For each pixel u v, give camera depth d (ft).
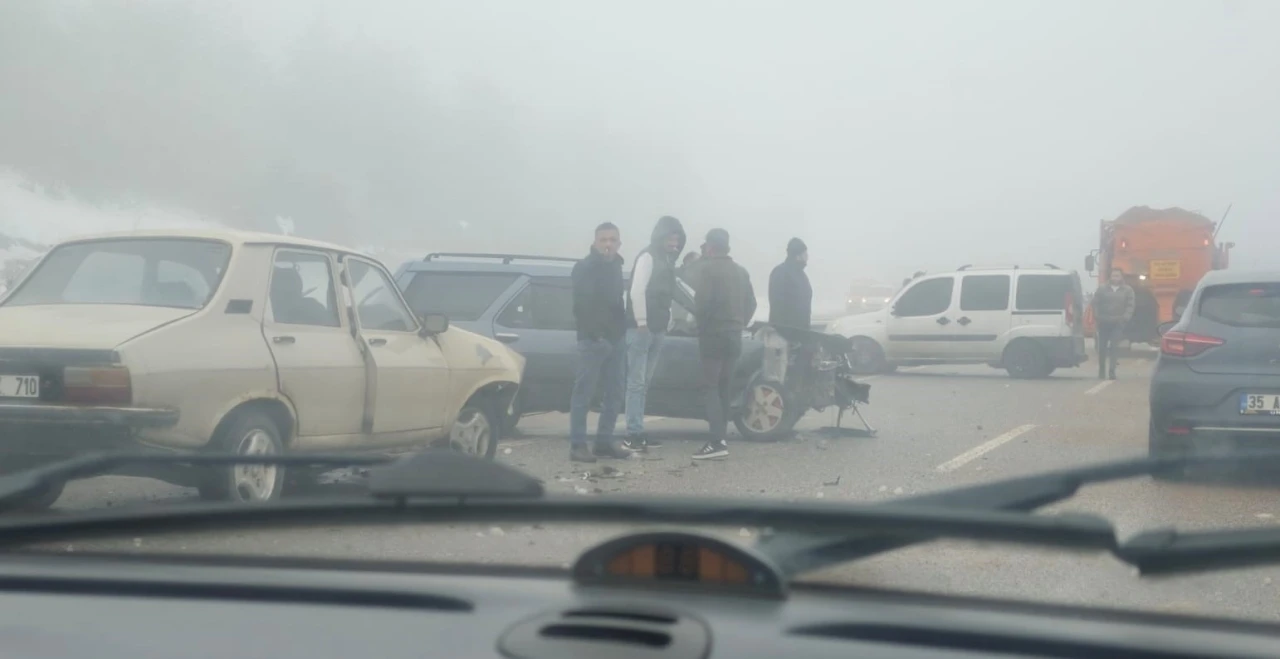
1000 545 8.49
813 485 26.12
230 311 21.15
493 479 9.23
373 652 6.94
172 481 18.80
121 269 22.11
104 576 8.48
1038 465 29.35
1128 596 8.75
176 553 9.43
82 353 19.08
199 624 7.58
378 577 8.46
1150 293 87.15
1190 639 7.10
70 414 18.88
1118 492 22.21
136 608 7.95
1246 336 27.25
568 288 35.55
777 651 6.73
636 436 31.14
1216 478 22.57
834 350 36.17
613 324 29.99
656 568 8.02
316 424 22.40
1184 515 20.08
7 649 7.25
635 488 25.36
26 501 11.87
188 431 19.65
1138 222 90.63
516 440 34.42
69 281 22.24
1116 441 34.65
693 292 35.40
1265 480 22.97
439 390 25.95
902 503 9.59
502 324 34.58
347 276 24.21
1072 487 10.42
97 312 20.77
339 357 22.97
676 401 34.47
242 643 7.21
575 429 30.17
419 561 9.04
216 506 9.66
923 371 74.08
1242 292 27.89
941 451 32.40
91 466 11.10
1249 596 9.93
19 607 8.01
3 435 19.19
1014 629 7.14
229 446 20.36
